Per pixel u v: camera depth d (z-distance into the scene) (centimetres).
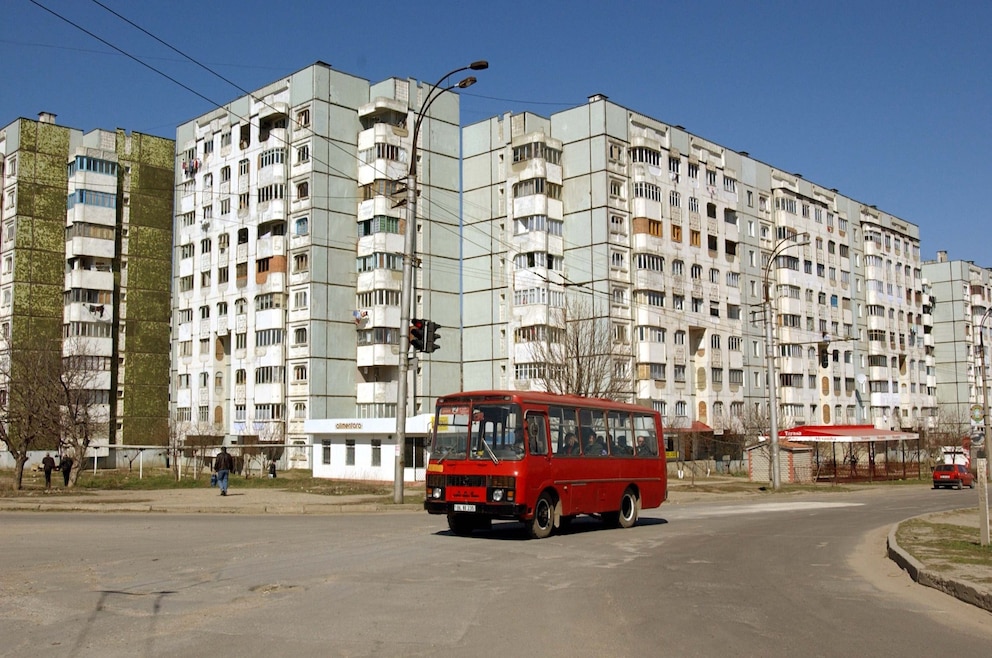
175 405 7238
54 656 736
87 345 6400
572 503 1934
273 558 1371
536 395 1878
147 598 1001
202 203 7100
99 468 6662
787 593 1158
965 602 1108
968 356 10994
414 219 2864
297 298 6259
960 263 11112
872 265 9188
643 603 1045
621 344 6206
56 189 7006
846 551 1722
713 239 7206
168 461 6956
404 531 1886
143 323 7231
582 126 6488
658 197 6662
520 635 846
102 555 1388
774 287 7931
